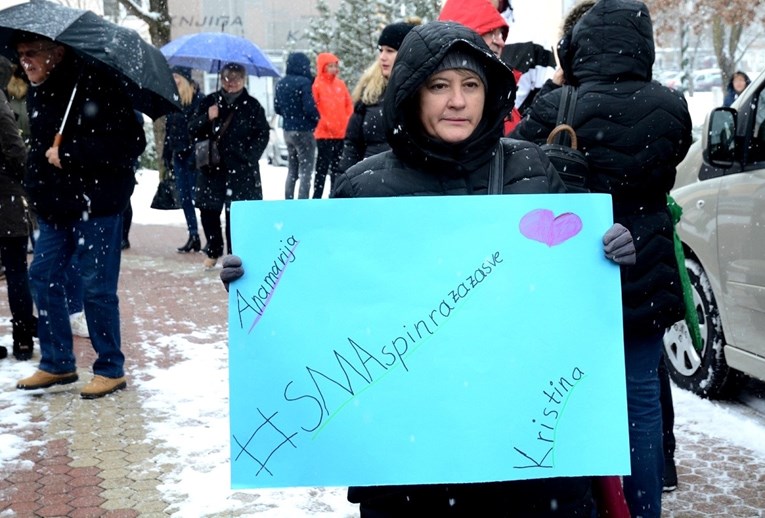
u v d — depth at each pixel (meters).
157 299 8.73
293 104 12.74
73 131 5.29
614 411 2.39
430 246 2.40
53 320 5.78
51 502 4.21
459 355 2.38
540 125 3.54
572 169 3.28
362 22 26.88
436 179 2.57
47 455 4.77
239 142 9.70
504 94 2.54
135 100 5.58
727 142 5.19
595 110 3.40
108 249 5.58
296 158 13.09
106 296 5.67
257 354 2.37
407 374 2.38
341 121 12.66
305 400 2.36
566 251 2.42
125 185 5.50
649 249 3.41
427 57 2.43
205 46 12.09
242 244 2.38
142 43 5.51
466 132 2.51
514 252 2.41
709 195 5.42
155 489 4.33
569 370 2.40
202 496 4.24
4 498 4.26
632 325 3.38
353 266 2.39
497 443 2.37
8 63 6.73
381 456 2.35
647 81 3.48
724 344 5.44
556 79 4.46
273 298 2.38
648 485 3.44
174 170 11.62
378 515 2.60
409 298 2.39
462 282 2.40
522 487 2.53
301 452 2.35
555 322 2.41
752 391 5.77
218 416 5.35
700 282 5.55
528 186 2.58
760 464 4.59
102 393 5.68
